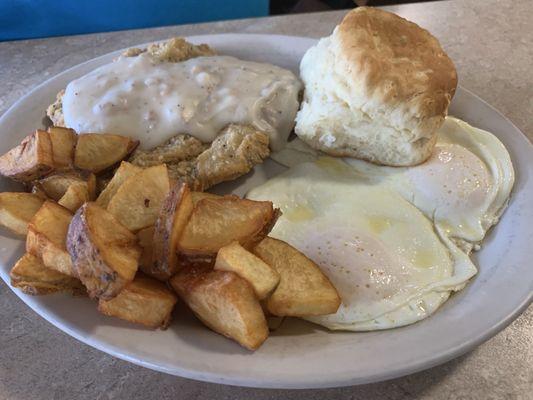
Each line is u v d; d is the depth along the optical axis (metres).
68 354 0.18
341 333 0.18
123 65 0.26
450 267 0.20
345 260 0.20
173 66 0.26
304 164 0.24
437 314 0.18
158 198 0.18
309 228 0.21
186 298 0.17
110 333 0.17
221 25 0.35
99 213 0.16
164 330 0.17
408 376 0.18
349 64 0.23
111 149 0.22
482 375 0.18
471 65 0.32
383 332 0.18
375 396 0.17
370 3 0.43
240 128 0.24
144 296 0.16
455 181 0.22
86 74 0.27
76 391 0.17
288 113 0.26
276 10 0.46
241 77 0.26
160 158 0.23
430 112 0.22
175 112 0.24
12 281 0.17
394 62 0.23
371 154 0.24
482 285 0.19
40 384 0.17
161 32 0.34
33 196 0.19
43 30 0.40
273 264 0.18
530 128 0.28
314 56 0.26
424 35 0.24
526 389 0.17
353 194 0.23
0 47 0.32
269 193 0.23
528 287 0.18
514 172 0.23
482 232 0.21
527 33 0.34
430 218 0.22
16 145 0.24
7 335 0.19
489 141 0.24
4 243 0.19
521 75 0.31
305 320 0.19
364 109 0.23
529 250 0.20
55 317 0.17
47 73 0.31
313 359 0.16
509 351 0.18
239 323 0.16
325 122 0.24
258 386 0.16
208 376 0.16
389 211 0.22
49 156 0.20
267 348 0.17
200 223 0.17
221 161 0.23
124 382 0.18
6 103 0.28
